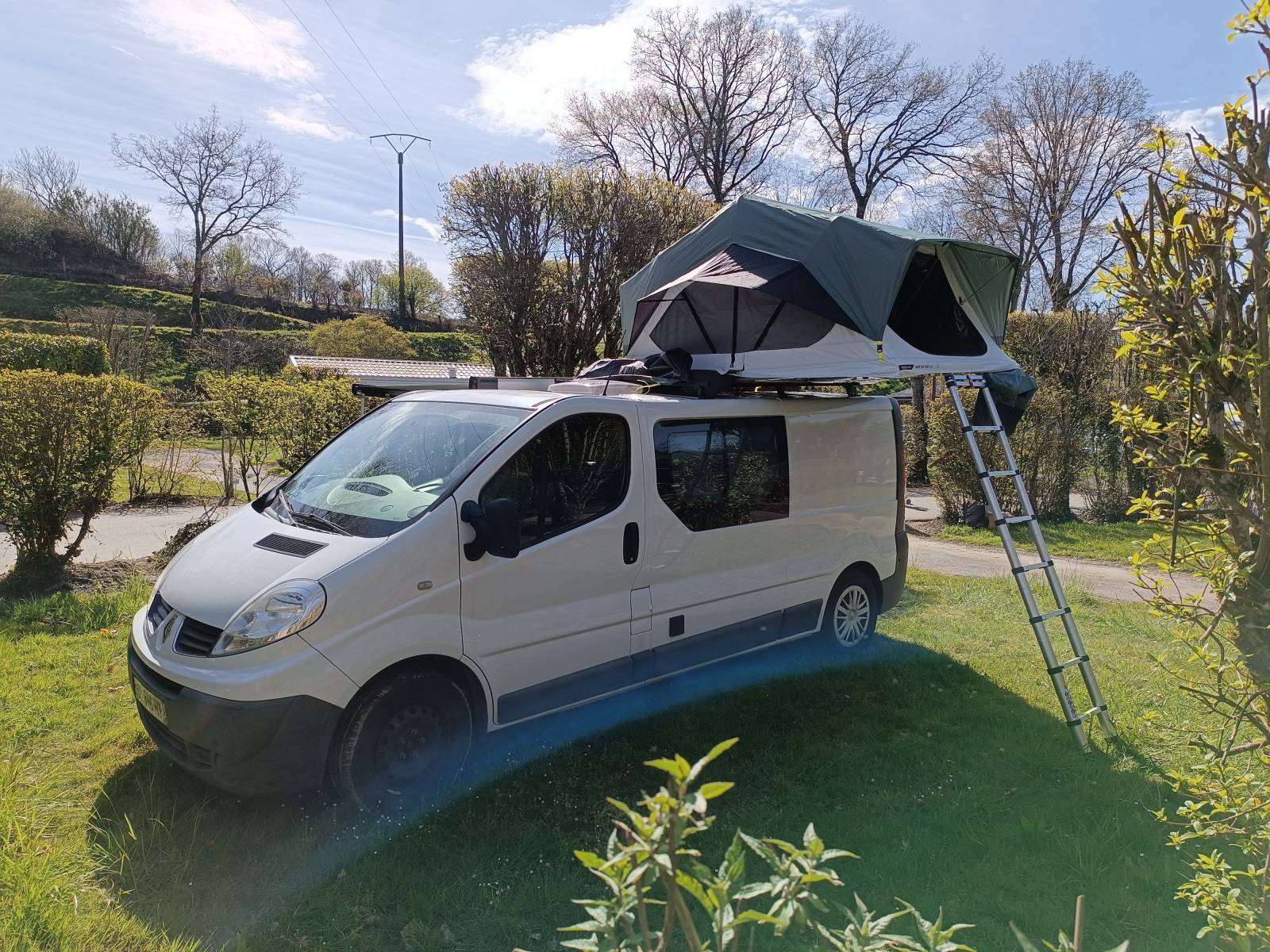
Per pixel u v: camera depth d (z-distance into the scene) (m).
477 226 11.53
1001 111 34.50
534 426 3.96
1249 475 2.40
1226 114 2.26
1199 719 4.70
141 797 3.50
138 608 6.24
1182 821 3.56
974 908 2.97
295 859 3.11
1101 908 2.96
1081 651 4.71
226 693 3.08
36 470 6.98
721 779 3.91
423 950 2.66
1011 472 5.03
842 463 5.57
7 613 6.08
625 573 4.20
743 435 4.91
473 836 3.33
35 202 58.78
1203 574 2.52
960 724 4.70
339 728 3.29
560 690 3.96
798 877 1.21
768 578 5.00
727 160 37.12
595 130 36.69
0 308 48.50
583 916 2.85
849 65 33.50
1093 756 4.29
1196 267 2.56
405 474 3.94
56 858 2.97
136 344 38.41
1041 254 35.09
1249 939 2.26
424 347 55.84
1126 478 13.79
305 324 58.88
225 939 2.68
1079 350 14.79
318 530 3.73
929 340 5.06
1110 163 33.69
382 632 3.33
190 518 11.58
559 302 11.60
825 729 4.54
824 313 4.72
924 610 7.54
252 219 57.62
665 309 6.07
